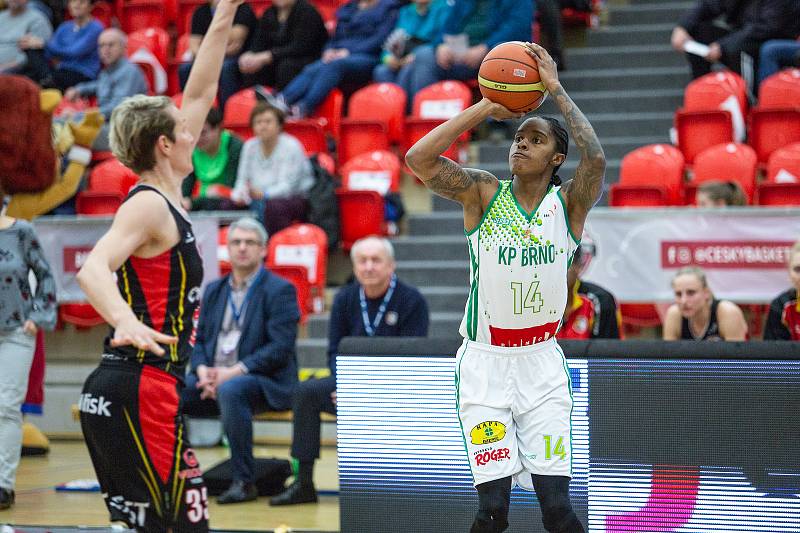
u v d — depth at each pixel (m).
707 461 13.56
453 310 26.16
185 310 10.79
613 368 13.79
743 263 21.52
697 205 23.70
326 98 32.19
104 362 10.67
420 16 32.84
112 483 10.79
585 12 34.56
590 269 22.23
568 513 11.22
